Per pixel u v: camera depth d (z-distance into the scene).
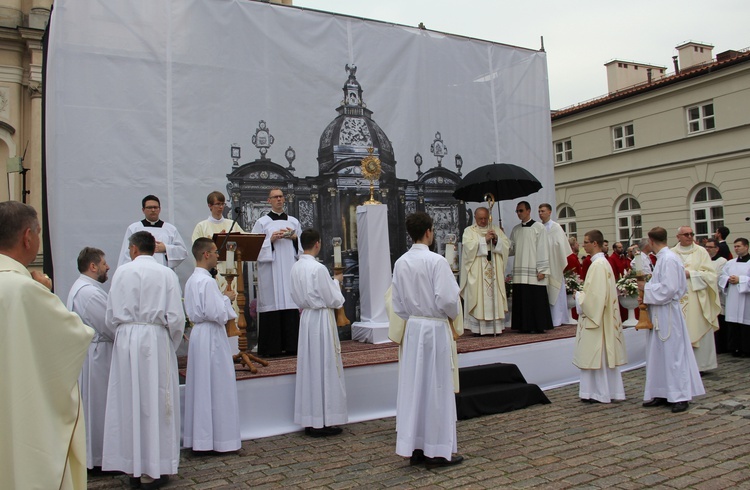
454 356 4.66
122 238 6.75
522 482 4.14
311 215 8.07
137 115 6.91
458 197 8.83
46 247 6.90
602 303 6.43
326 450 5.09
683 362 6.07
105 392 4.77
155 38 7.04
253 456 4.97
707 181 20.00
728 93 19.27
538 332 8.32
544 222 8.86
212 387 5.02
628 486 4.00
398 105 8.80
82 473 2.39
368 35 8.57
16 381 2.16
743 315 9.07
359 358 6.45
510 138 9.91
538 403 6.61
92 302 4.73
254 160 7.63
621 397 6.58
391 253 8.69
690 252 8.04
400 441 4.51
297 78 7.98
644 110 21.69
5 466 2.13
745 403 6.28
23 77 12.98
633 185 22.19
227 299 5.16
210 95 7.35
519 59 10.12
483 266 8.15
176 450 4.37
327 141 8.19
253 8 7.68
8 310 2.20
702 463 4.42
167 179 7.05
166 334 4.44
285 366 6.15
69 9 6.59
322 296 5.49
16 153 12.77
